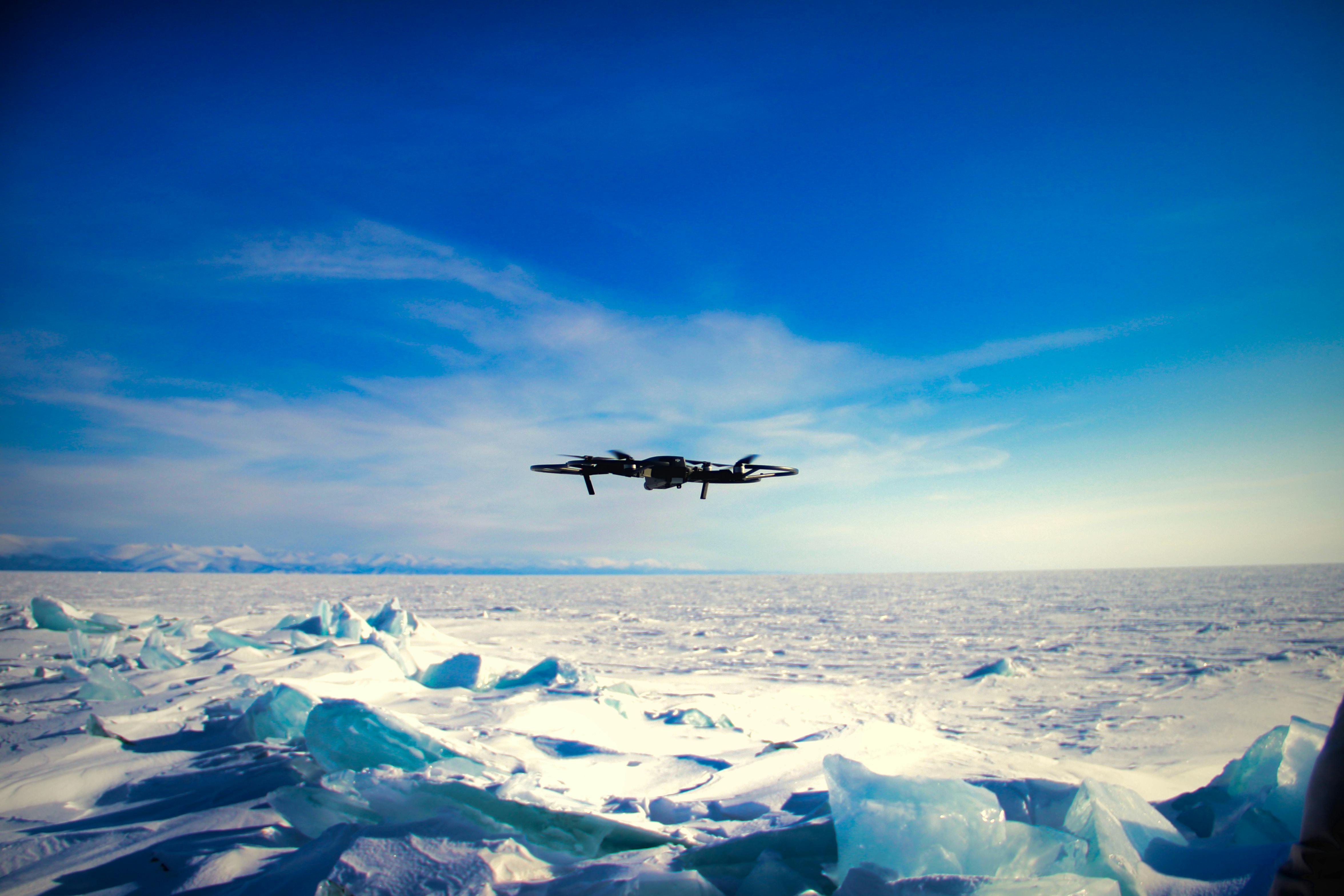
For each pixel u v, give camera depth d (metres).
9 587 64.81
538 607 49.91
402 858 3.75
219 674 12.22
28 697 10.42
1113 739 11.38
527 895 3.57
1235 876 3.37
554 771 6.88
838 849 4.11
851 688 16.69
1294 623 28.45
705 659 22.33
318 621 18.88
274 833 4.77
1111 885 3.45
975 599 53.59
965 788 4.30
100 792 6.16
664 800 6.14
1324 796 2.22
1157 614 34.38
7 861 4.50
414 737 6.27
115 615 29.73
